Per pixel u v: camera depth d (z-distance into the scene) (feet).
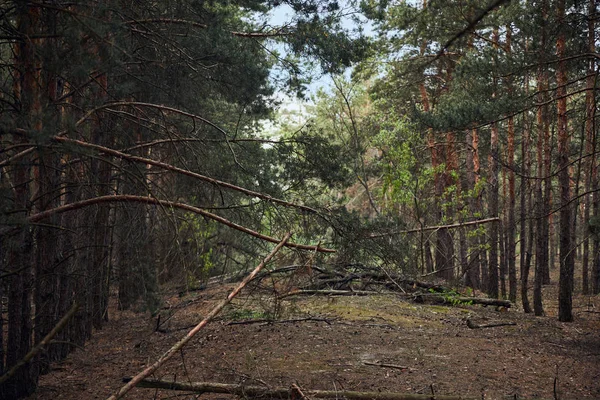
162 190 33.88
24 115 20.11
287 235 30.07
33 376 28.12
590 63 53.36
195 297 53.62
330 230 35.40
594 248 89.92
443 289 60.59
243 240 35.27
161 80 37.86
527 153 81.05
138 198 25.07
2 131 19.16
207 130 42.04
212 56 36.04
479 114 45.29
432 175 72.33
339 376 28.32
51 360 35.35
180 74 38.68
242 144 39.70
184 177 37.76
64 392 28.40
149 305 32.65
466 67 48.78
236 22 44.06
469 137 88.89
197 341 37.70
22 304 28.02
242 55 36.81
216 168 38.34
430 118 47.44
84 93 34.45
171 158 39.52
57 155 30.42
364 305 51.44
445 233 75.66
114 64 20.92
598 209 78.18
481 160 110.63
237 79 38.11
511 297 77.66
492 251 74.59
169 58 36.09
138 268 33.12
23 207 23.00
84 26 19.47
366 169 79.56
